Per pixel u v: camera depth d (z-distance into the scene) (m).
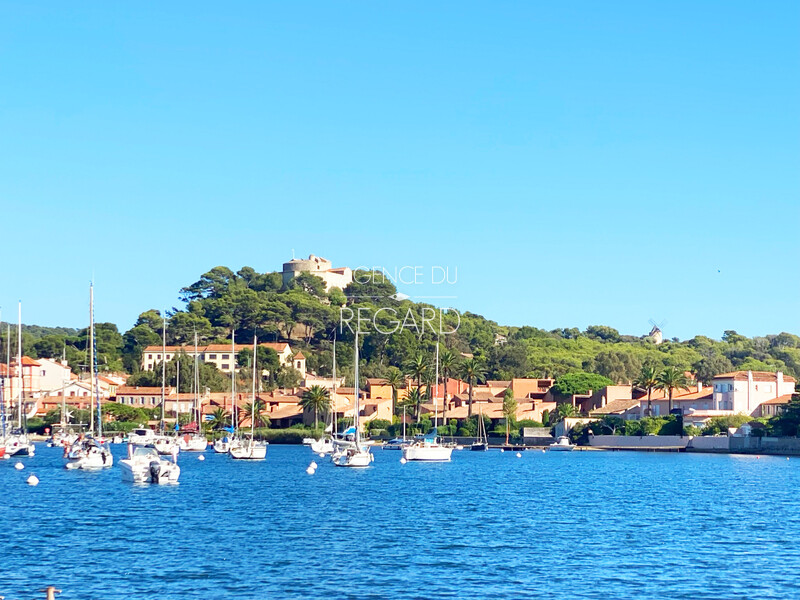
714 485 122.69
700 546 70.00
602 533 76.25
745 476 139.12
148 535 73.75
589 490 114.62
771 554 66.81
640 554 66.50
